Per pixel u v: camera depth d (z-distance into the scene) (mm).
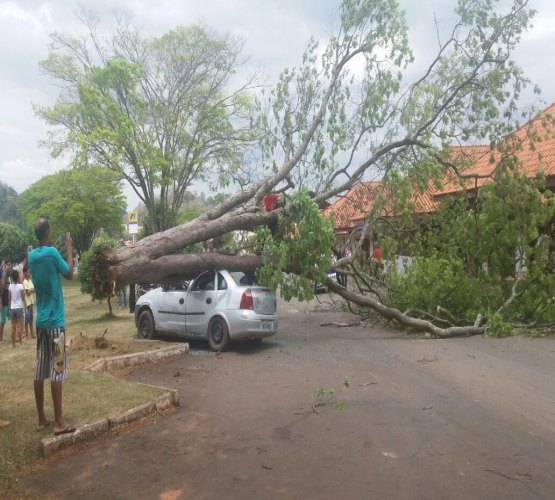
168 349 9430
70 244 5703
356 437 5234
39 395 5289
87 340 9906
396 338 11383
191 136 28219
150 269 9609
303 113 12352
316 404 6402
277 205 11523
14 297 11484
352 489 4117
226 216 10891
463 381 7332
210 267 10500
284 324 14375
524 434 5230
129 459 4797
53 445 4961
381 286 13305
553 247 11648
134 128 25875
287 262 10836
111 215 47438
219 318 10219
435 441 5090
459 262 12312
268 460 4719
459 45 11773
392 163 12180
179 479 4379
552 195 11852
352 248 13414
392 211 12828
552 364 8172
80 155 25562
